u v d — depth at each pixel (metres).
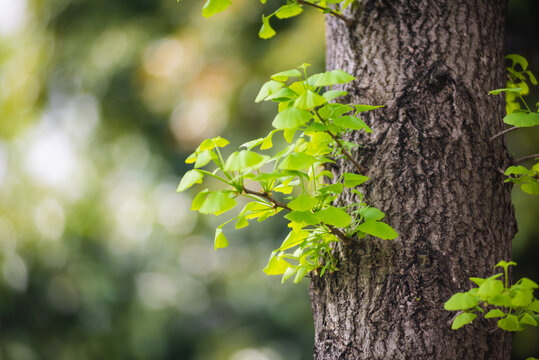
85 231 7.52
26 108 6.86
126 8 7.31
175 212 9.73
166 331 10.47
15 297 7.32
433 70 1.79
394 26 1.85
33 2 7.06
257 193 1.53
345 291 1.77
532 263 4.85
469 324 1.68
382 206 1.76
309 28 6.09
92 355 7.98
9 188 6.86
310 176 1.78
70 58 7.10
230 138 7.20
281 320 9.48
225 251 10.27
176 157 9.48
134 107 7.68
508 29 4.38
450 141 1.76
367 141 1.81
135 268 9.37
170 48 6.80
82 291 7.62
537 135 4.63
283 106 1.67
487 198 1.76
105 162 7.85
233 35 6.61
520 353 4.51
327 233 1.72
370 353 1.70
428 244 1.71
